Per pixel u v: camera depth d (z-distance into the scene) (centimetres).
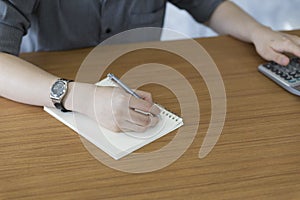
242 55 121
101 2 131
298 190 78
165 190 78
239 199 76
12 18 107
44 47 133
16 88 98
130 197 76
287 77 109
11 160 83
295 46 117
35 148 86
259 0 241
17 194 76
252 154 86
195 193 77
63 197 76
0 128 91
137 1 136
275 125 95
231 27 133
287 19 238
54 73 109
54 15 128
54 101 94
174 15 234
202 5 141
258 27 127
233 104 101
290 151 87
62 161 83
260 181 80
